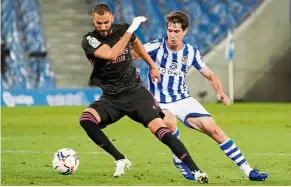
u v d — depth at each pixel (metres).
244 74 93.19
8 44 100.62
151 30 103.38
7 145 43.25
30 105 87.62
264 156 35.88
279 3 94.31
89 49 23.66
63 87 98.56
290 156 35.88
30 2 104.75
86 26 104.50
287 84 94.44
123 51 24.23
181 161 25.86
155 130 23.94
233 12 103.62
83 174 28.27
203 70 26.77
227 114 71.62
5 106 86.69
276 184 24.83
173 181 25.95
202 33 103.00
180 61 26.56
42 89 87.81
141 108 24.30
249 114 71.38
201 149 39.94
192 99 26.69
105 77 24.44
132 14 105.06
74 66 100.31
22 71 99.19
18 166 31.45
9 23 102.25
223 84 92.94
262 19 94.06
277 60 94.06
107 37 24.19
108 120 24.66
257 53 93.69
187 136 49.09
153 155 36.84
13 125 60.09
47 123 61.94
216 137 25.64
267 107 81.81
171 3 105.12
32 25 103.38
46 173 28.67
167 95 26.64
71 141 45.81
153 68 24.88
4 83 97.81
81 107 84.00
